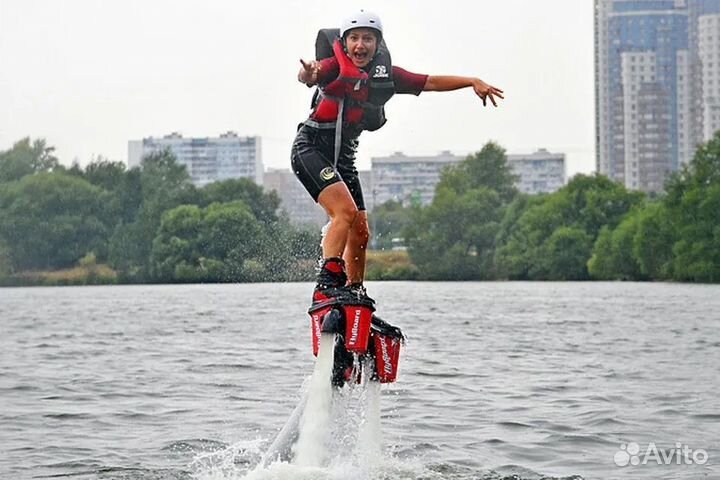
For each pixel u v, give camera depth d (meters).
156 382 37.75
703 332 65.62
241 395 33.81
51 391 35.31
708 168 182.12
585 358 46.81
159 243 150.75
